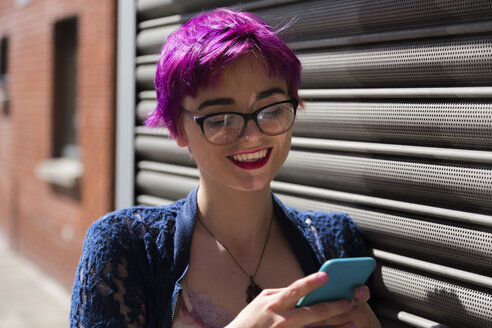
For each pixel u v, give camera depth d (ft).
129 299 4.32
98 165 15.67
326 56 5.86
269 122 4.19
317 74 5.99
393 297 5.34
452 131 4.72
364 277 4.05
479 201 4.58
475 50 4.52
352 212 5.64
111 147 10.82
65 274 20.72
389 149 5.26
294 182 6.42
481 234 4.55
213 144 4.20
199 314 4.32
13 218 27.32
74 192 19.57
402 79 5.15
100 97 15.34
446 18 4.75
